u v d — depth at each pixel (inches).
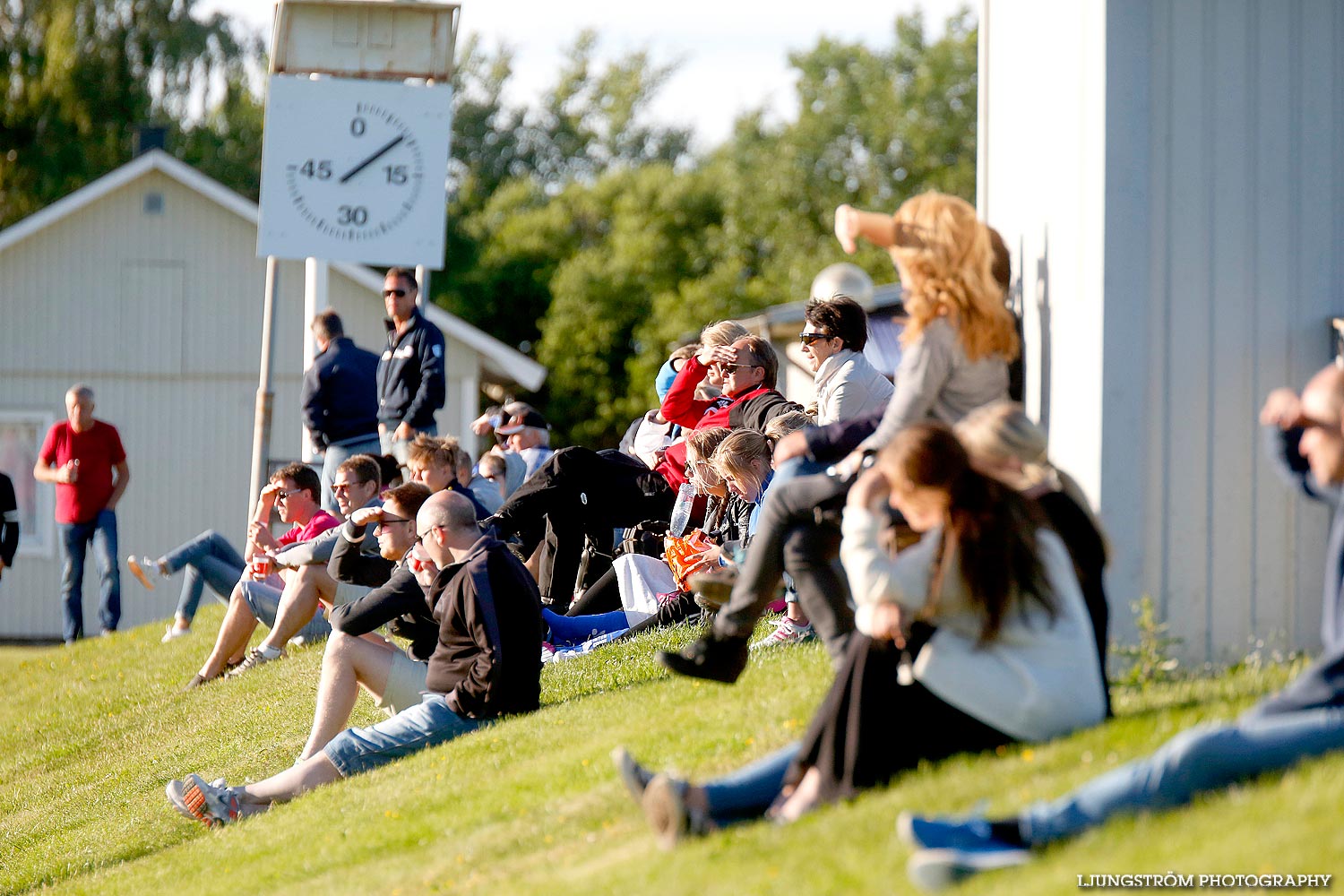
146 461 3587.6
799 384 3125.0
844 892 501.4
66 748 1446.9
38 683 1838.1
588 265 6761.8
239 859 869.2
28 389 3607.3
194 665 1665.8
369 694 1258.6
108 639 2060.8
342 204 1790.1
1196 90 786.8
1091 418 786.2
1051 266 831.1
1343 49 794.2
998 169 903.1
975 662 581.9
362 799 905.5
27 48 5738.2
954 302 685.3
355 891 727.1
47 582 3575.3
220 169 6530.5
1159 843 470.6
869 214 719.1
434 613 1021.2
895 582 583.5
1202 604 781.9
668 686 961.5
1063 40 820.0
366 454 1489.9
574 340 6663.4
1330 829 444.5
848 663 601.3
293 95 1781.5
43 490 3597.4
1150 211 784.3
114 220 3609.7
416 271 1812.3
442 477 1290.6
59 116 5753.0
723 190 7357.3
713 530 1185.4
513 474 1800.0
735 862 554.6
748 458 1087.0
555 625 1251.8
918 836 501.0
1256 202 789.9
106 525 2187.5
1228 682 700.0
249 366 3607.3
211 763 1213.7
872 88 7529.5
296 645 1583.4
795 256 6973.4
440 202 1797.5
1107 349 778.8
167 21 5940.0
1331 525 782.5
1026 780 549.6
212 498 3587.6
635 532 1288.1
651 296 6801.2
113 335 3607.3
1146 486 781.3
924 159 7313.0
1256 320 788.6
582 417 6668.3
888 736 590.9
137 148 3713.1
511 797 809.5
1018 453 614.9
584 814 733.9
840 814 569.3
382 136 1791.3
